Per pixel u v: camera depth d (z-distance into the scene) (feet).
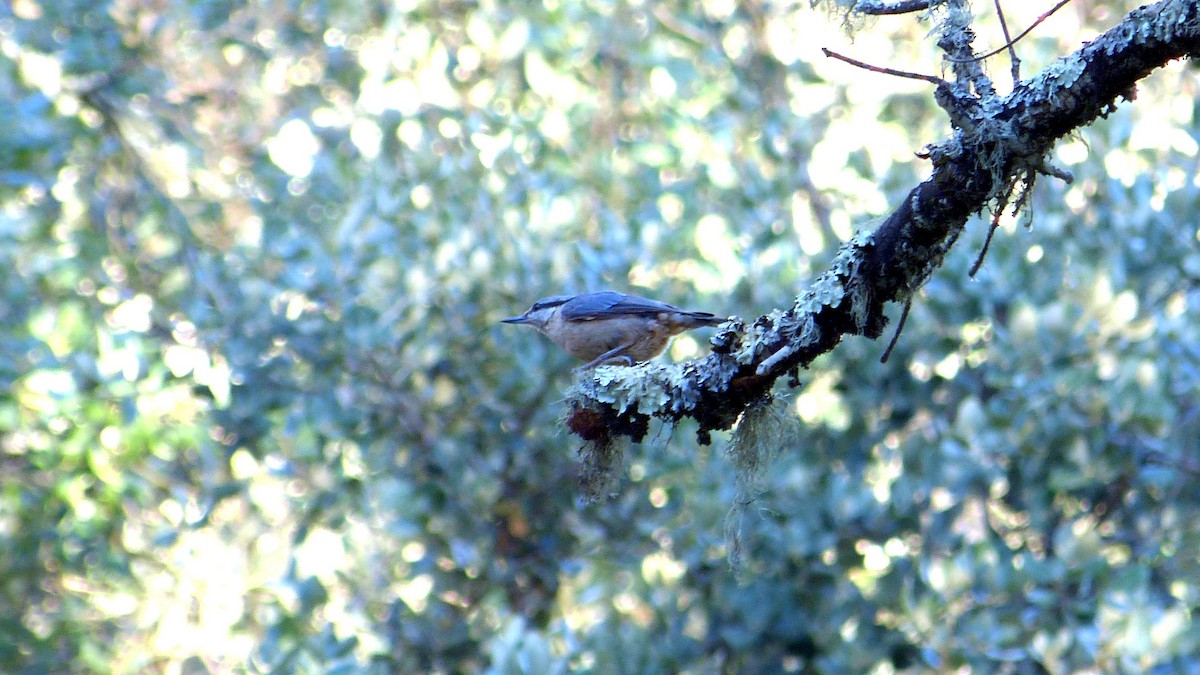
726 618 38.52
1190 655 31.91
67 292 40.19
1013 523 37.96
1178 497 34.86
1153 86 39.52
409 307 39.37
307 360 39.73
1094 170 36.88
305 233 41.27
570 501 40.91
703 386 18.29
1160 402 33.01
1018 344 34.09
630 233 39.50
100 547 40.16
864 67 16.31
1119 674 32.50
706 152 42.16
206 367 39.11
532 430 40.75
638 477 39.50
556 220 39.75
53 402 36.70
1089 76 15.06
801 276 37.63
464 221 39.93
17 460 39.88
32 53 41.39
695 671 37.83
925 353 36.52
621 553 40.52
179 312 40.83
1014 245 35.19
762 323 17.72
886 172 39.50
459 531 41.24
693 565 38.11
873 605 36.70
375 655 40.29
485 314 39.34
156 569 41.42
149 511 42.16
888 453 38.55
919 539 36.86
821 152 41.11
